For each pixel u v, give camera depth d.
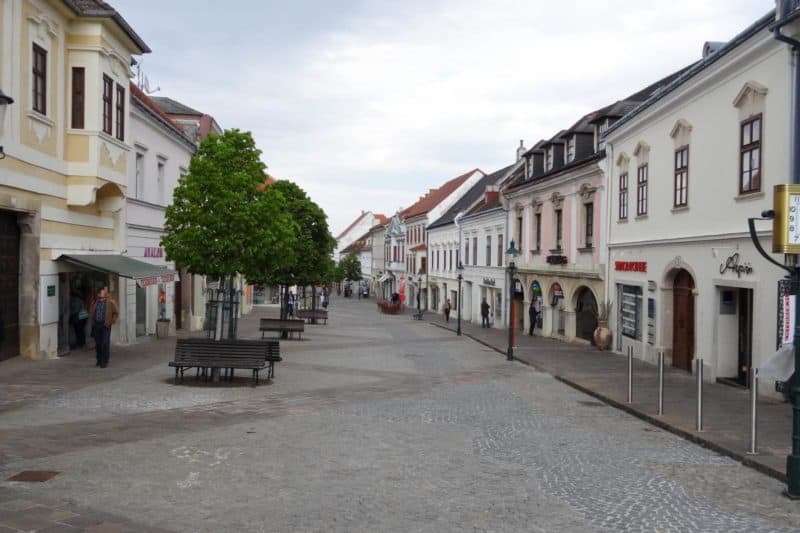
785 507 7.32
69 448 8.79
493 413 12.97
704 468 8.99
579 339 29.81
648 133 21.77
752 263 15.27
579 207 28.62
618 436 11.16
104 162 18.19
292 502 6.98
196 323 33.56
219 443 9.45
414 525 6.42
